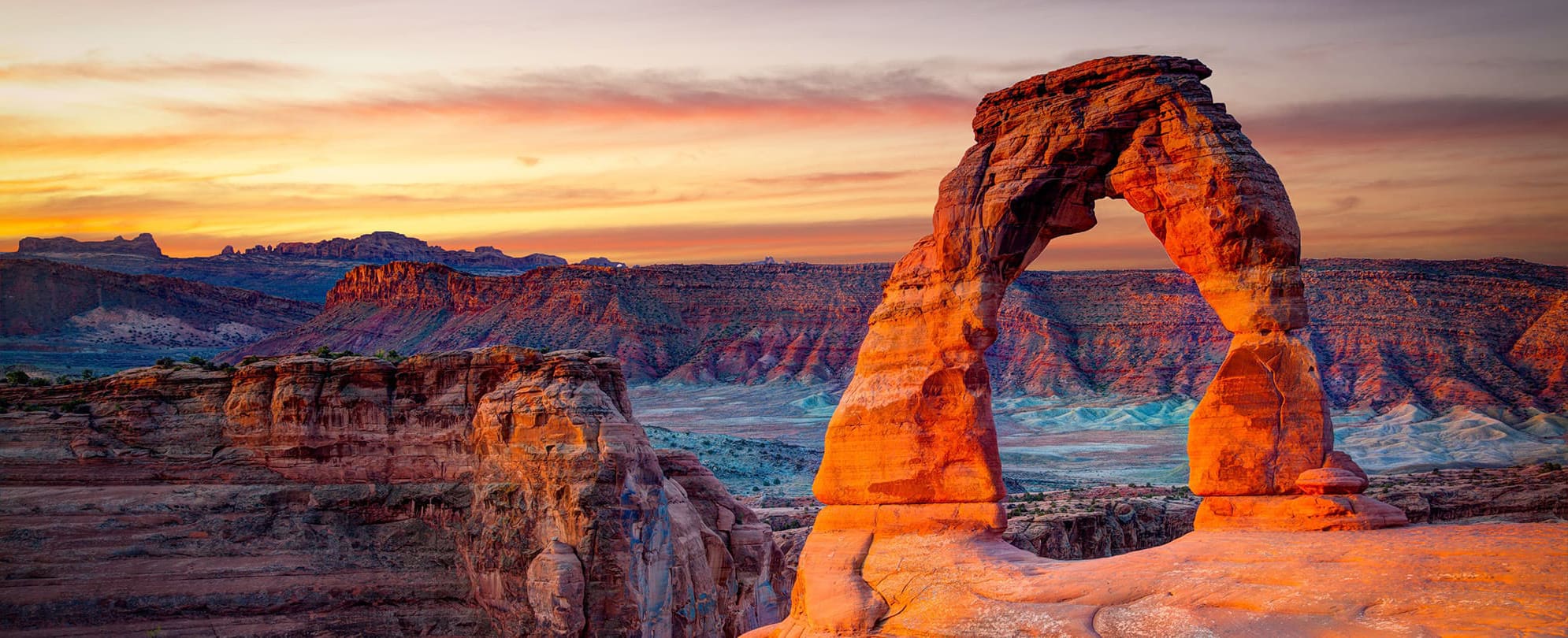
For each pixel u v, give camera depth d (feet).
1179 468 558.56
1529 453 575.38
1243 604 92.22
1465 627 82.43
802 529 284.00
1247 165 107.65
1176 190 109.19
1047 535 246.88
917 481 113.39
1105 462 619.67
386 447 223.10
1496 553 90.33
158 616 204.54
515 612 196.65
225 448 226.99
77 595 204.23
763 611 217.77
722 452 524.93
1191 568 98.48
